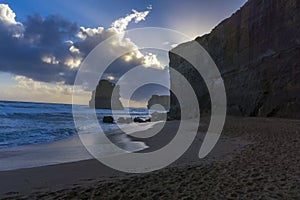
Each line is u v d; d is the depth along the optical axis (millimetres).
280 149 8859
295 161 6973
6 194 5109
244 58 29734
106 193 4926
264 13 27109
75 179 6199
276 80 23719
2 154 10000
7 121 28531
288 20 23766
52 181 6051
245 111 27109
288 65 22875
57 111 53562
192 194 4680
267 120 20328
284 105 22188
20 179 6258
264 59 26016
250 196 4434
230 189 4855
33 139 15281
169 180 5688
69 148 11422
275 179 5328
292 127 15219
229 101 30812
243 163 7031
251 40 28703
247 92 27438
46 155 9727
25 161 8578
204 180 5547
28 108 59344
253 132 14133
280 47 24375
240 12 31875
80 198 4695
